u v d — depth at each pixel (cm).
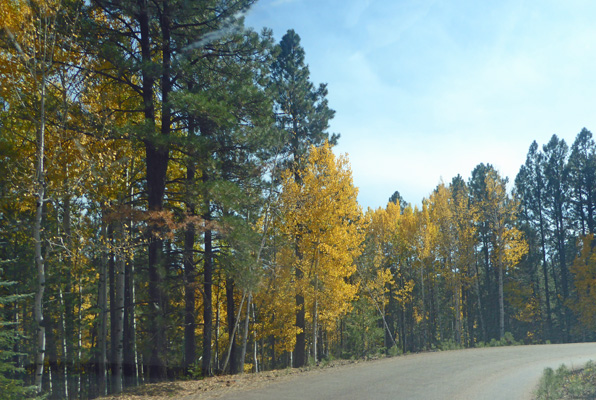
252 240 1641
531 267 5191
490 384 1239
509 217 4003
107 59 1453
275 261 2283
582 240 4600
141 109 1645
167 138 1466
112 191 1620
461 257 3909
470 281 4028
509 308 5262
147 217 1389
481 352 2280
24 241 1848
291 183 2228
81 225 1617
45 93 1291
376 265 3725
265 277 2097
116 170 1522
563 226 5178
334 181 2233
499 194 3925
